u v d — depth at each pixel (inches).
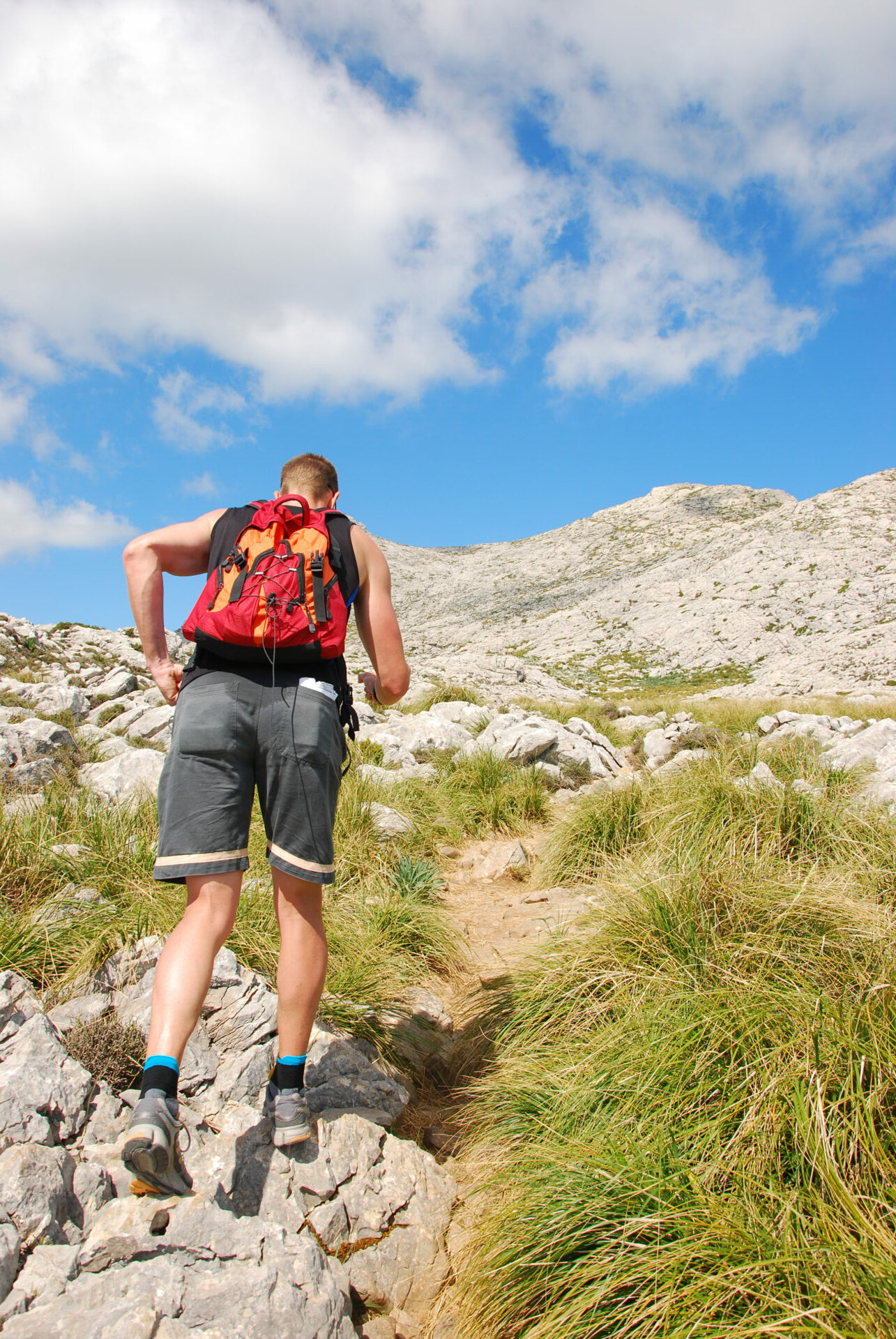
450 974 151.2
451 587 6579.7
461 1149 100.3
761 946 110.0
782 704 767.1
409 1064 116.8
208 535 87.4
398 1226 82.6
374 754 336.2
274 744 76.7
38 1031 84.3
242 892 142.3
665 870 144.9
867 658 2674.7
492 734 369.7
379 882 181.0
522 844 250.4
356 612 89.4
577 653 3870.6
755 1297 62.2
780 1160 75.4
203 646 78.5
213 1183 74.9
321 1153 84.4
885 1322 57.4
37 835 147.2
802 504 5024.6
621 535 6643.7
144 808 185.3
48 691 410.0
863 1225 65.4
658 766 390.9
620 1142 82.0
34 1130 75.2
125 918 120.7
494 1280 73.4
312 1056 100.7
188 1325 59.7
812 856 159.5
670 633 3831.2
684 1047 91.9
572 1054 102.5
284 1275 66.1
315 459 93.3
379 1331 73.2
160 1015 70.3
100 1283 61.3
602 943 124.4
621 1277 66.1
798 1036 86.7
